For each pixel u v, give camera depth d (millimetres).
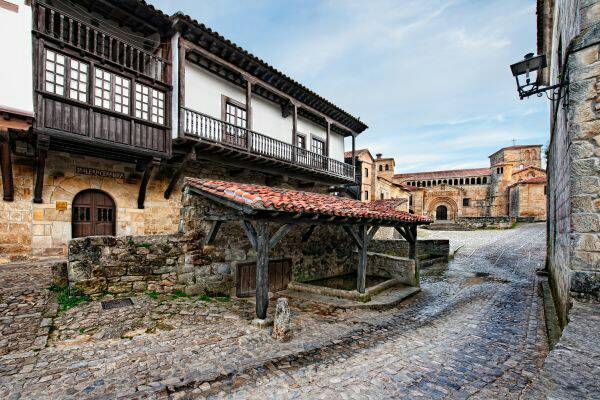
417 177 50875
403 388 3744
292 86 14500
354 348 5109
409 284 10492
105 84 9141
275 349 4910
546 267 12391
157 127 10297
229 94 13328
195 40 10930
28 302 5840
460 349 5055
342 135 20750
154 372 4023
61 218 9547
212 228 7422
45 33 8094
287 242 9898
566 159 5191
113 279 6707
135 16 9992
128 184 11047
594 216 4316
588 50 4449
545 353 4828
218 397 3512
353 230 8078
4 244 8672
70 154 9766
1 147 8062
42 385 3607
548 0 7820
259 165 13867
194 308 6621
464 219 31812
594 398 2029
